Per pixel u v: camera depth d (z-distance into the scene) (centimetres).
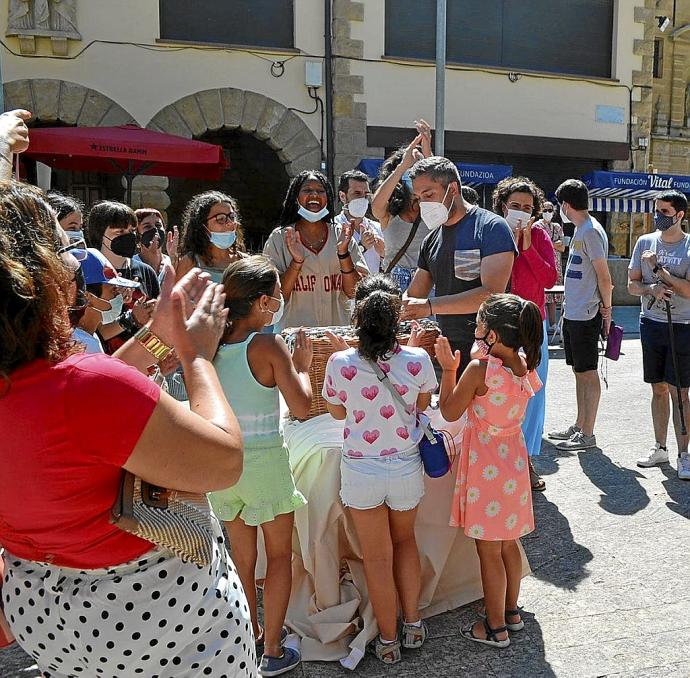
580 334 518
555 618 302
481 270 342
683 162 1705
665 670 265
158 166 1016
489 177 1243
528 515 287
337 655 276
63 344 129
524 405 285
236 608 156
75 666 144
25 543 137
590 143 1426
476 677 263
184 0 1151
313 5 1209
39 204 134
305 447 297
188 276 168
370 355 268
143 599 140
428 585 302
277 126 1205
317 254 397
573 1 1401
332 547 288
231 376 259
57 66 1082
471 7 1323
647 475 473
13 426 125
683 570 342
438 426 319
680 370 463
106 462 129
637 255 488
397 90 1262
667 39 1678
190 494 150
